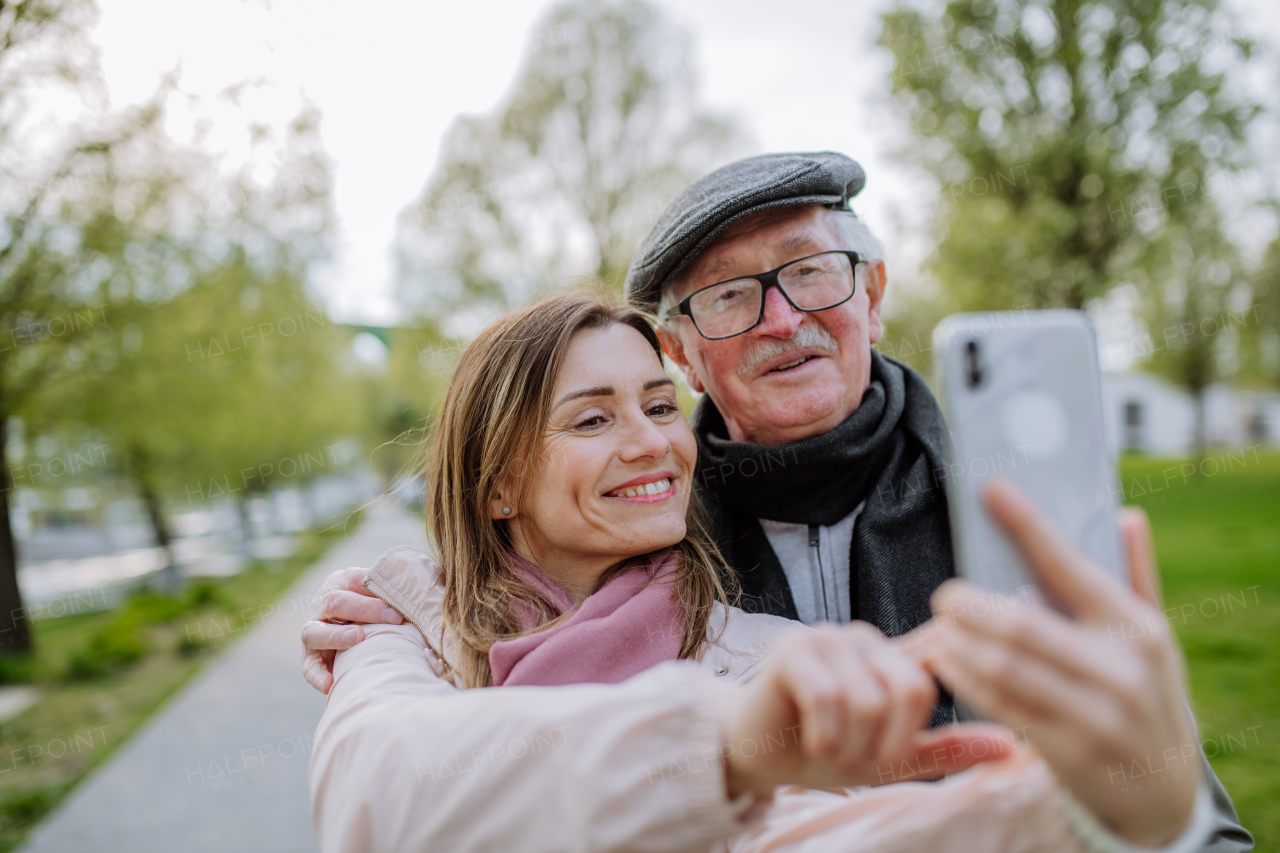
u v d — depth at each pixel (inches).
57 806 171.8
